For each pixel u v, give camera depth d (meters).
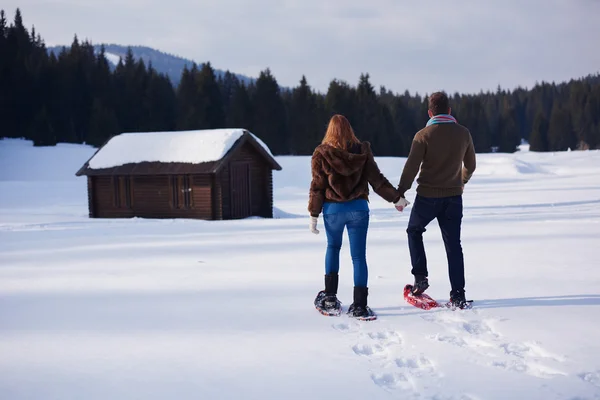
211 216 20.23
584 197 21.84
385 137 91.69
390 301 4.68
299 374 2.96
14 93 73.56
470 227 11.26
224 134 21.00
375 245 8.46
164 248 8.56
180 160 20.55
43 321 4.13
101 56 92.88
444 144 4.43
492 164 55.06
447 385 2.79
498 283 5.29
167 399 2.63
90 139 71.88
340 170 4.25
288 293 5.04
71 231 11.86
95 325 4.00
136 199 21.36
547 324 3.84
